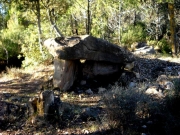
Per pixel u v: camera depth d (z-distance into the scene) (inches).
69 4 534.6
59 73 263.7
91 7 565.9
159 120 176.6
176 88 191.0
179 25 690.8
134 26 743.1
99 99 239.6
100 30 652.7
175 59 391.2
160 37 756.0
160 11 721.6
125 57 295.0
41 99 180.9
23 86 285.4
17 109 197.2
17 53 666.8
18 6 444.8
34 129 171.2
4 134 165.0
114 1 613.6
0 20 929.5
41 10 496.7
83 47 261.1
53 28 506.3
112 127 169.0
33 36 485.1
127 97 172.7
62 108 190.4
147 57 394.9
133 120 172.9
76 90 270.5
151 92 237.5
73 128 172.4
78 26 636.1
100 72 291.9
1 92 261.9
